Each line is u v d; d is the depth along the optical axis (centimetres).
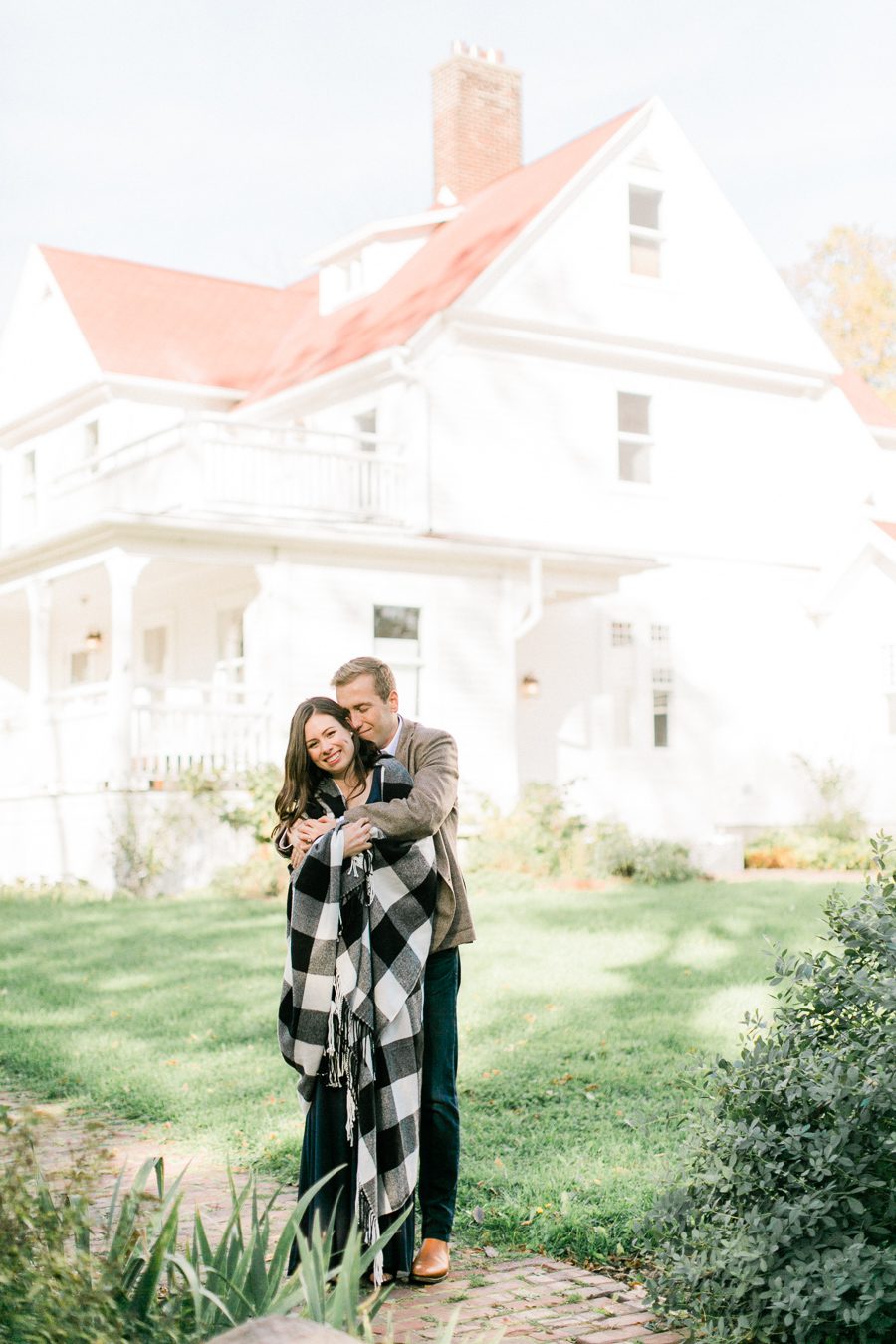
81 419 2433
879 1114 381
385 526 1969
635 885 1625
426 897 426
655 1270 454
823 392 2423
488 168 2688
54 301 2542
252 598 2000
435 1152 446
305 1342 199
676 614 2236
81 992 985
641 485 2209
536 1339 398
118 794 1648
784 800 2316
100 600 2334
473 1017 866
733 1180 387
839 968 419
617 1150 579
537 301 2106
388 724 445
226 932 1269
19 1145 311
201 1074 738
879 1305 354
